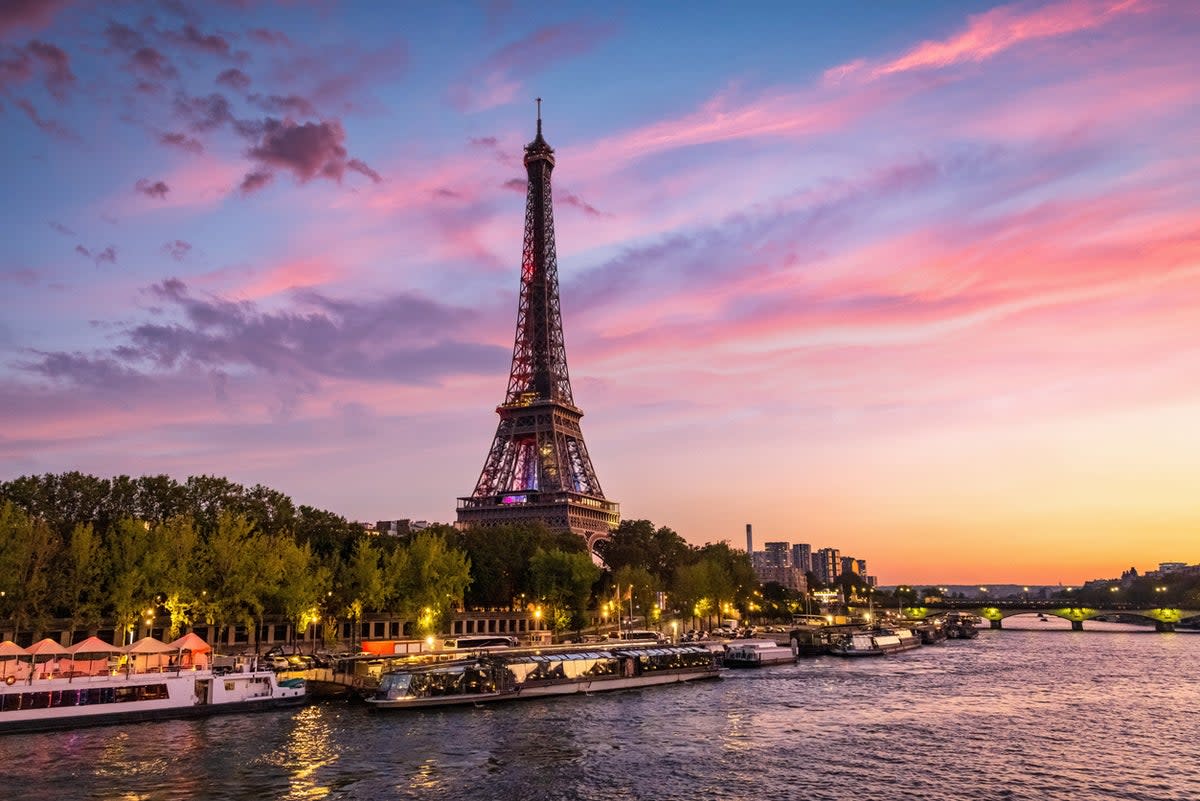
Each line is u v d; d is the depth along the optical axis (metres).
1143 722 98.12
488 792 65.12
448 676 106.12
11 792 63.19
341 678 112.25
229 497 164.50
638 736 86.19
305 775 69.12
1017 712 104.94
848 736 87.38
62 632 132.62
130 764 71.94
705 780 69.06
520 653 126.88
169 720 92.88
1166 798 66.00
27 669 93.75
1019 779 70.69
